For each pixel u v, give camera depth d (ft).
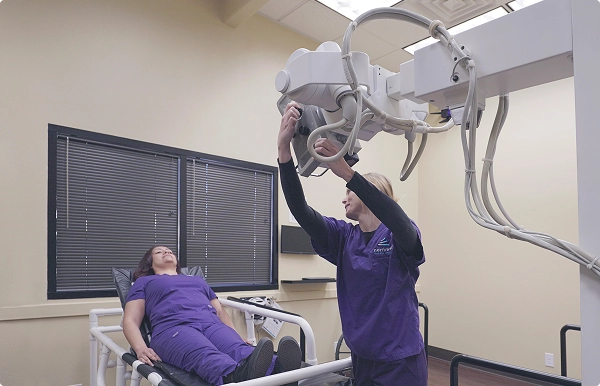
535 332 11.68
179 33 10.18
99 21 9.00
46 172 8.09
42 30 8.25
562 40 2.22
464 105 2.74
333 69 2.76
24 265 7.73
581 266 2.13
